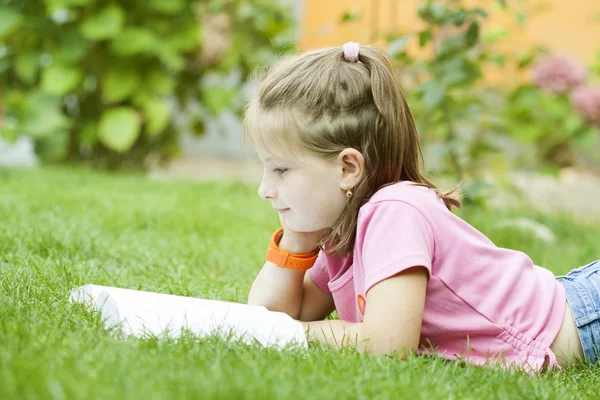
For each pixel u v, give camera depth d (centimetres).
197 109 750
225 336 173
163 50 608
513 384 165
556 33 830
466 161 513
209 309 184
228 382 137
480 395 157
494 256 196
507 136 605
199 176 742
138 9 622
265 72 207
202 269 279
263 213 436
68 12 620
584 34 829
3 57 625
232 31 648
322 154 188
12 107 588
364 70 195
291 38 620
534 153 668
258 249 327
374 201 186
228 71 659
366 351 174
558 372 188
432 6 420
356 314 201
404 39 414
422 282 179
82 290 197
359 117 190
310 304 219
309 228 193
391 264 177
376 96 193
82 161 653
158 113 621
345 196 191
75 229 312
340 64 195
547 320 196
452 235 188
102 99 639
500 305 192
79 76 608
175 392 129
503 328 190
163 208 409
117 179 541
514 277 196
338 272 203
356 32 521
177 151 683
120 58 620
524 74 661
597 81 680
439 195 201
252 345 169
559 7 828
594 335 198
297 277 211
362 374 157
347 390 145
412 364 169
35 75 634
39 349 149
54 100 599
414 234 180
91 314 183
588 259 381
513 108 606
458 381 164
